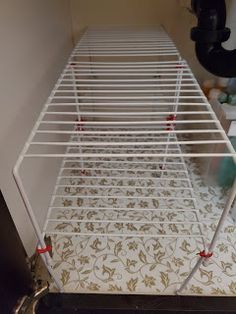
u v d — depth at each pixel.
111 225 1.19
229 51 1.01
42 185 1.06
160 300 0.93
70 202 1.29
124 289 0.96
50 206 1.02
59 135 1.22
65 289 0.96
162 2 1.38
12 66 0.74
